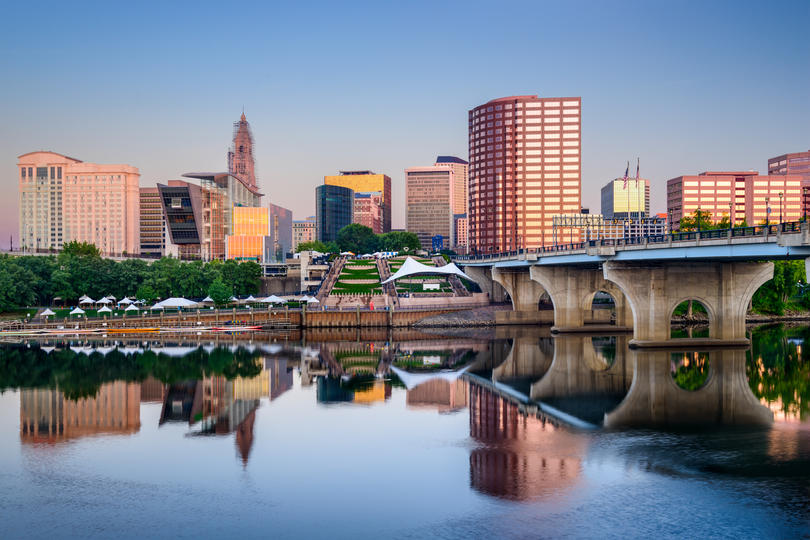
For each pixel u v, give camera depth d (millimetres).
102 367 105750
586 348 128000
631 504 47219
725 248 94062
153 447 61594
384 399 81750
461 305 192125
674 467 54625
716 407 75625
